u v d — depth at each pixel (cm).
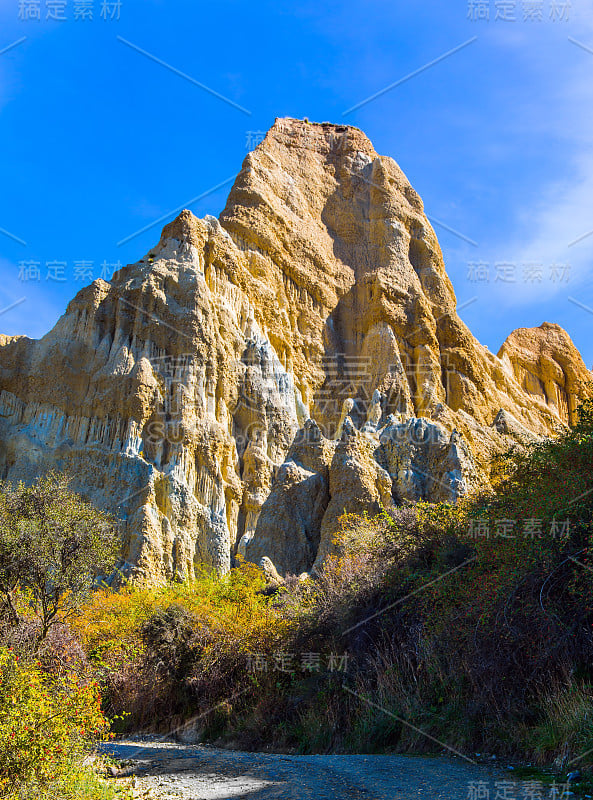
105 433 6438
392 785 1095
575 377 10056
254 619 2061
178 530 5891
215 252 7562
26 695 1080
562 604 1298
